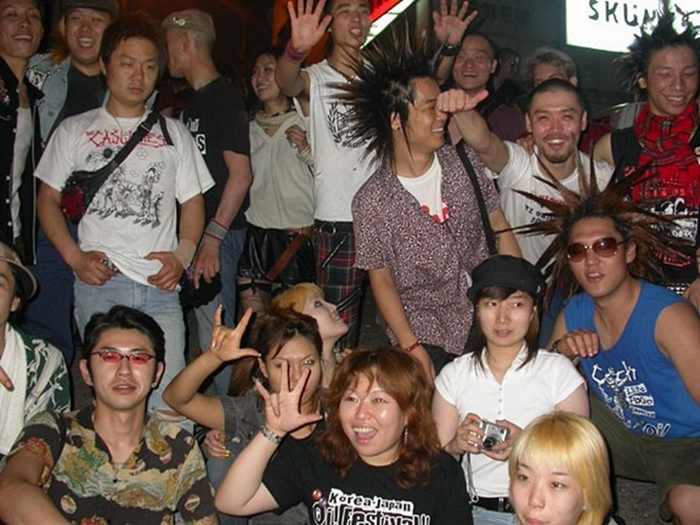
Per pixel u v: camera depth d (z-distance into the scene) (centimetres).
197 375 341
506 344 357
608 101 1330
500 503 355
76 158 429
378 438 316
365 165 507
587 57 1324
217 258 501
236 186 511
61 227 430
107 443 332
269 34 1820
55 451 325
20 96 477
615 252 367
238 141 515
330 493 323
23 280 373
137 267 424
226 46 1855
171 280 429
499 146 454
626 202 382
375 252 431
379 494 320
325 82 509
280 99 597
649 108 482
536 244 471
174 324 433
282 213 591
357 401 317
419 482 319
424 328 441
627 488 492
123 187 424
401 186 426
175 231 444
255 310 593
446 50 515
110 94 439
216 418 368
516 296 353
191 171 450
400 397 316
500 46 1318
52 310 500
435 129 416
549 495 300
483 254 441
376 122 427
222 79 527
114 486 330
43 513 290
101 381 327
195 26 523
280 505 327
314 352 361
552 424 305
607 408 407
